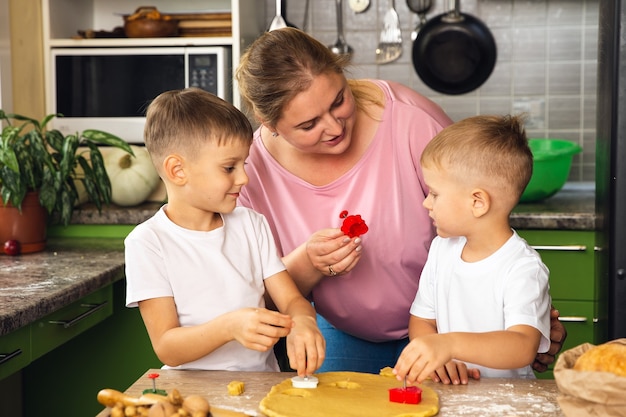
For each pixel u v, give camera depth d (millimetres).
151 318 1381
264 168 1792
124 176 2840
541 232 2703
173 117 1383
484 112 3412
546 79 3385
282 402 1137
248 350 1420
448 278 1538
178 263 1411
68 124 2955
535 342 1348
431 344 1226
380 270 1765
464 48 3395
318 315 1986
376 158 1733
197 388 1215
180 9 3365
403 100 1771
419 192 1747
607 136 1822
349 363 1906
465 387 1229
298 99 1466
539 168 2869
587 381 967
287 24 3381
